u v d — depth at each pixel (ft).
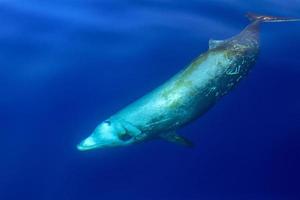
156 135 32.35
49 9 44.39
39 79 37.35
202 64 34.35
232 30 42.24
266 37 42.22
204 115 35.29
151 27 42.63
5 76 37.40
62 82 37.11
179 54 39.65
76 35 41.50
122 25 42.78
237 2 46.32
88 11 44.39
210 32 42.01
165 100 32.24
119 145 31.60
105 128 31.27
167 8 45.16
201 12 44.73
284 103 36.19
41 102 35.50
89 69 38.27
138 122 31.37
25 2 45.06
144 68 38.29
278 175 31.78
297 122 34.91
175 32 42.01
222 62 34.94
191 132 34.17
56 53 39.68
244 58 36.47
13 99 35.60
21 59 38.96
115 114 32.27
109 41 40.98
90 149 30.86
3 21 42.60
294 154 32.96
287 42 41.70
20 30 41.73
